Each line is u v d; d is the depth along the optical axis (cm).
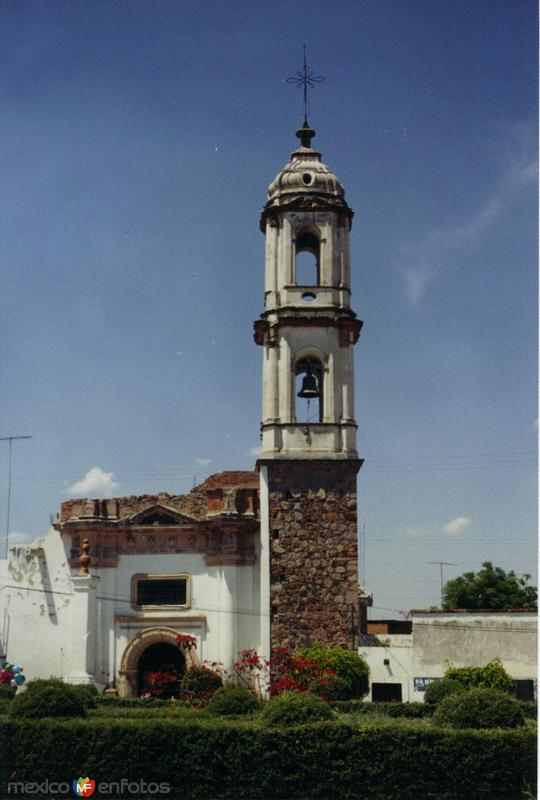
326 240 5872
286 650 5344
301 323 5734
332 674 5006
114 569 5872
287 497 5528
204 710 4281
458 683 4728
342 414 5666
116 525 5906
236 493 5850
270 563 5456
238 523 5759
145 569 5862
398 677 5278
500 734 3050
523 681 5147
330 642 5362
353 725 3117
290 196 5938
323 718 3272
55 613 5884
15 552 5991
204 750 3100
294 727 3130
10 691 4956
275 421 5631
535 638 5181
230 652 5616
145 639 5738
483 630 5241
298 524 5503
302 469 5562
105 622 5794
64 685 3584
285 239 5869
